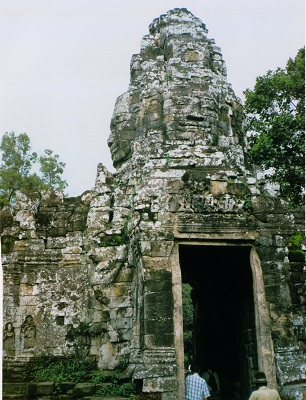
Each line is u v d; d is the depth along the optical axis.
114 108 16.39
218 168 12.72
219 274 15.36
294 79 22.03
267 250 12.00
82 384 11.83
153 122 14.78
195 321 17.06
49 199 15.55
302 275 13.16
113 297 13.27
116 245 13.67
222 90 15.31
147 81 15.27
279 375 11.06
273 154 20.94
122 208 14.08
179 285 11.38
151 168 12.68
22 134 29.88
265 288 11.77
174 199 11.94
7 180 27.62
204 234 11.81
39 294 14.34
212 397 13.98
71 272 14.45
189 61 15.25
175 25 16.11
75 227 14.85
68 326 13.95
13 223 15.01
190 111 14.30
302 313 12.80
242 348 13.33
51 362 13.63
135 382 10.69
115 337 12.95
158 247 11.53
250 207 12.23
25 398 11.78
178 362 10.84
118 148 15.76
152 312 11.05
